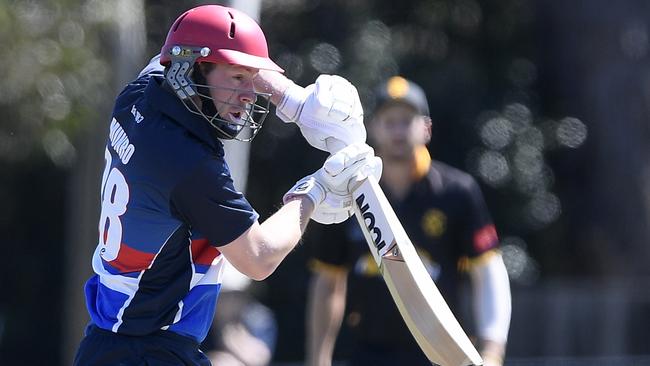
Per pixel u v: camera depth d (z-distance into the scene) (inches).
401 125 839.1
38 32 1224.8
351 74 1865.2
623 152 2048.5
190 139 553.9
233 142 966.4
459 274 855.7
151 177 549.3
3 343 2212.1
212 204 547.5
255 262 556.4
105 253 572.4
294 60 1873.8
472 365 570.6
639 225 2058.3
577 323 1966.0
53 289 2223.2
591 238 2101.4
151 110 563.5
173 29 566.3
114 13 1256.2
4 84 1219.9
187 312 569.6
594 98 2063.2
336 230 859.4
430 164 852.6
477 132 2042.3
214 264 574.9
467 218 843.4
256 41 565.6
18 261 2206.0
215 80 559.2
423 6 2027.6
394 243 589.3
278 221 569.9
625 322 1955.0
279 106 609.3
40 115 1243.8
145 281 562.9
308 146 1993.1
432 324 579.2
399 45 1972.2
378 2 2003.0
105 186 573.3
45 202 2176.4
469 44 2097.7
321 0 1915.6
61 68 1229.1
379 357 843.4
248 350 820.0
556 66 2098.9
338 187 597.9
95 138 1457.9
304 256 2084.2
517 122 2069.4
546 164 2119.8
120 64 1320.1
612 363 1403.8
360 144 600.7
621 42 2028.8
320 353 877.2
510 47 2111.2
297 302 2096.5
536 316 1979.6
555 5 2070.6
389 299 836.6
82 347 579.5
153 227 554.9
